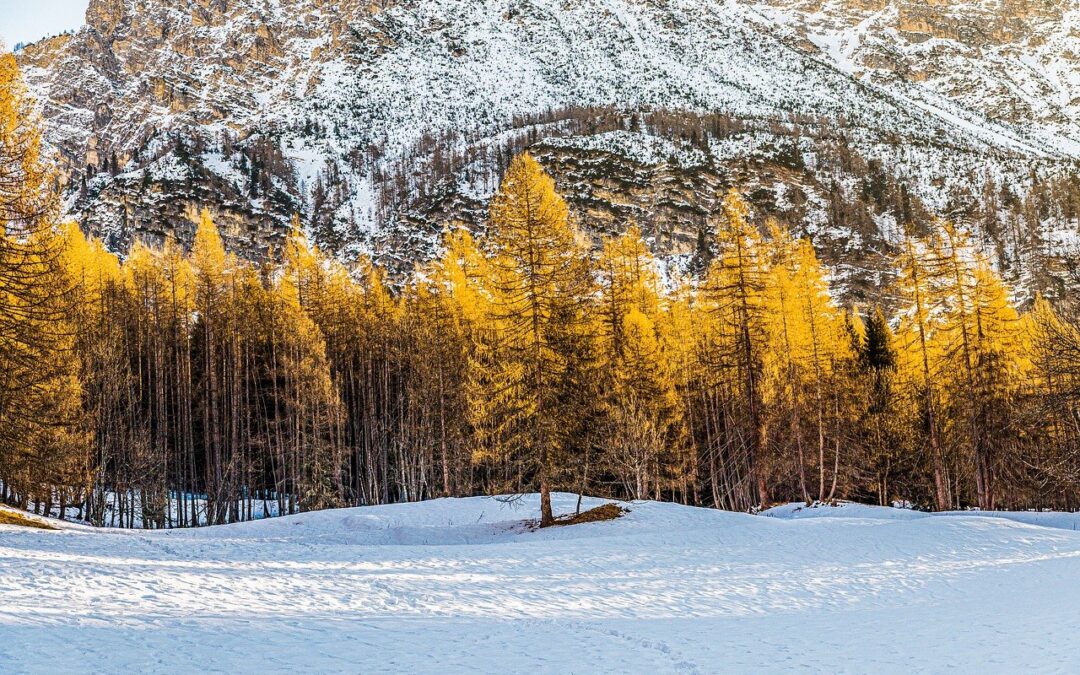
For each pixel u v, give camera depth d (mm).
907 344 39469
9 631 9047
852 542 24375
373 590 14695
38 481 26984
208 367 42969
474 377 39875
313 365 43969
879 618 13930
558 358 28953
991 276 37250
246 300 47719
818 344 38938
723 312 36906
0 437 22891
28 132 22516
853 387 43500
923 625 12898
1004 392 36656
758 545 23797
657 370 40031
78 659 8164
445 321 45406
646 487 39500
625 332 40375
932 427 38031
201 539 25562
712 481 44844
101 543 21859
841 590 17422
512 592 15547
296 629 10797
